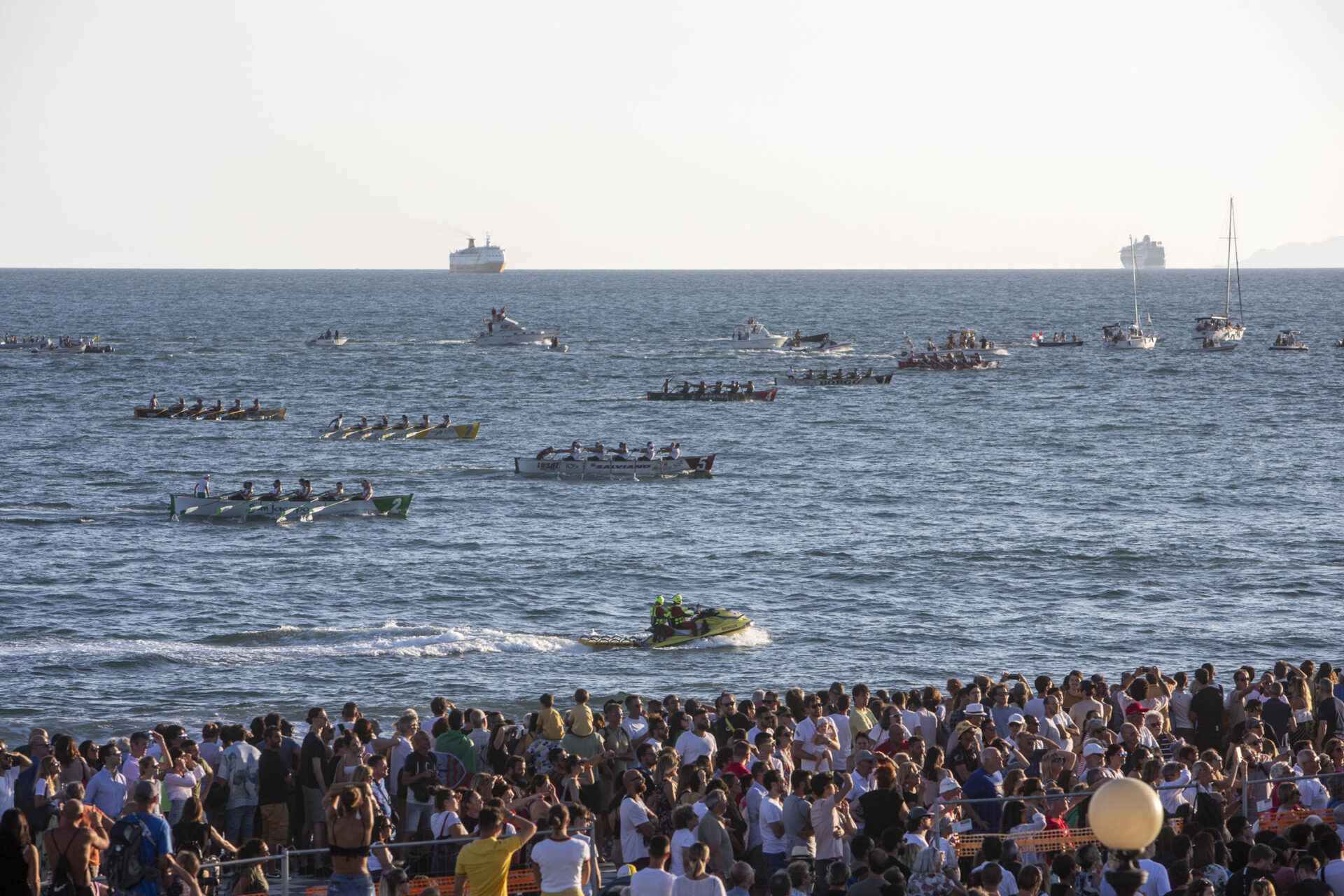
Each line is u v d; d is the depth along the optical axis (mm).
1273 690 55406
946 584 124438
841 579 126125
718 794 39719
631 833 42219
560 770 46125
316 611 113312
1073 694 56281
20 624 107188
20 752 45875
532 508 164000
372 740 48688
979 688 55000
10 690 89375
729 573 128375
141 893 35125
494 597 118938
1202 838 37812
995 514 158625
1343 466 194000
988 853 36250
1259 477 185375
